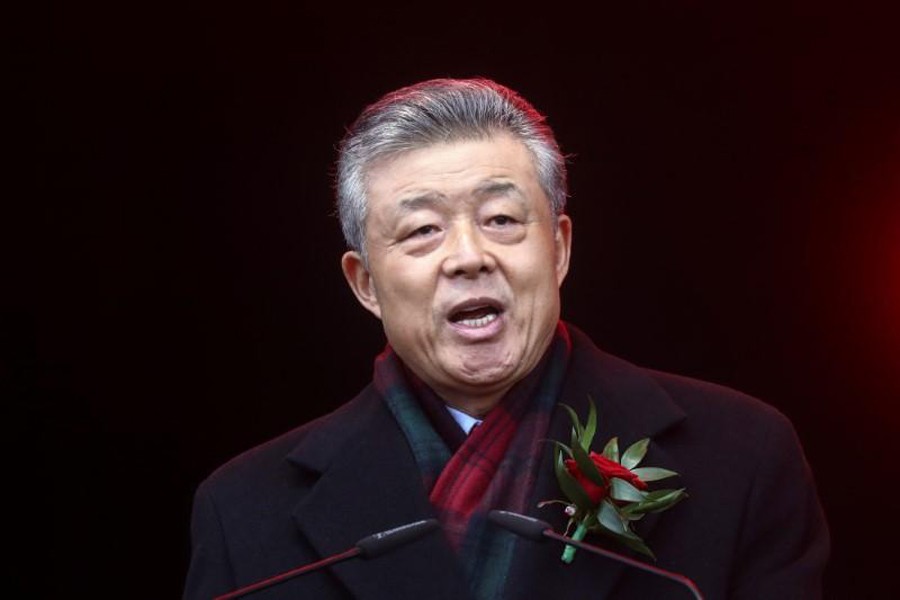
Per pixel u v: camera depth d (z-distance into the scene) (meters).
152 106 16.89
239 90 16.84
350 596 7.75
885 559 16.33
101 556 17.47
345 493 7.91
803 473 7.84
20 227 17.05
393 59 16.66
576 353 8.16
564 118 16.50
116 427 17.38
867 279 16.36
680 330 16.66
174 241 17.17
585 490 7.24
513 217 7.57
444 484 7.79
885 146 16.22
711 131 16.44
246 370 17.39
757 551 7.67
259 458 8.26
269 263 17.25
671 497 7.21
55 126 16.91
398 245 7.64
